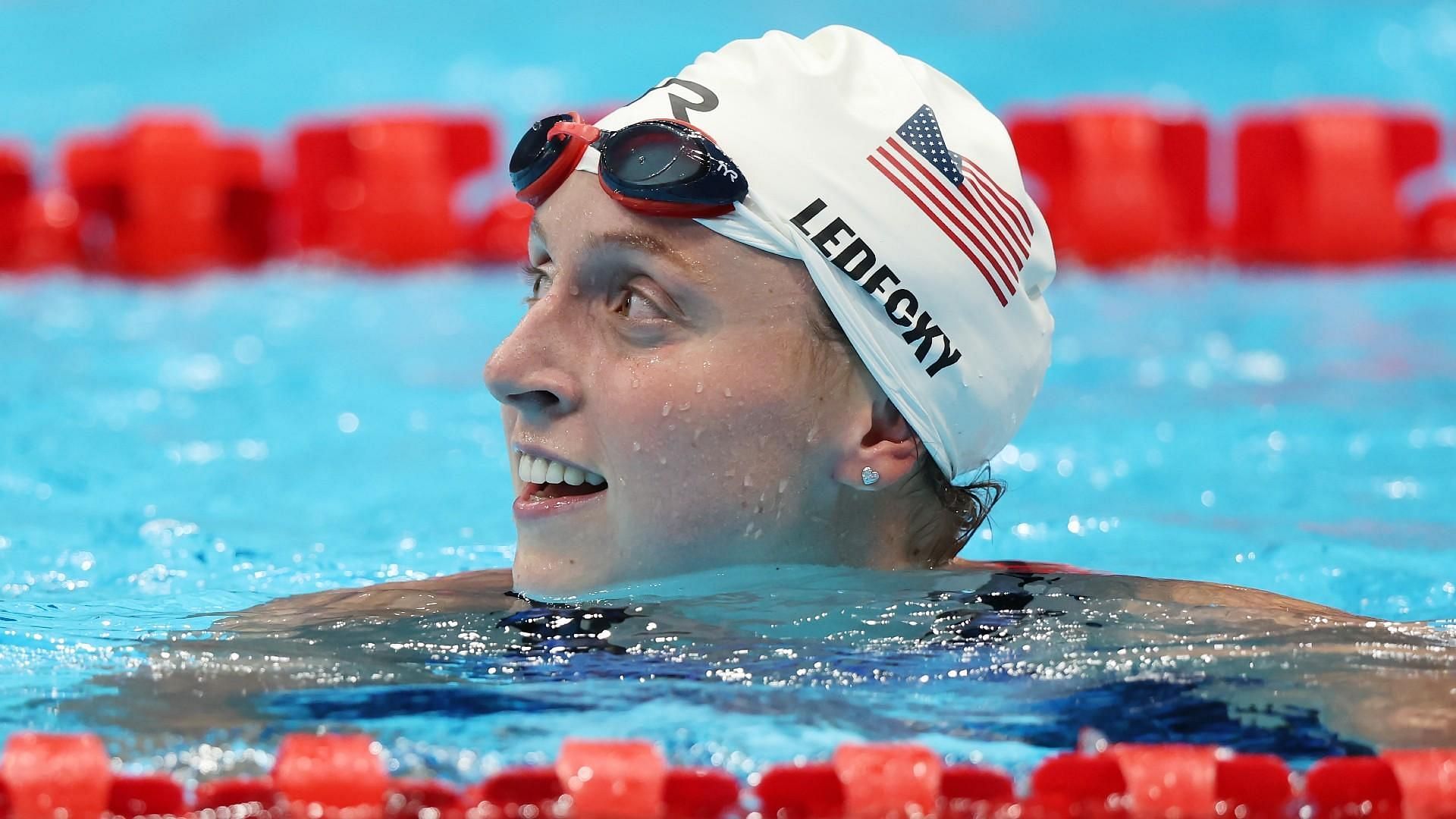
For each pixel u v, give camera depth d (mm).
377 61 44562
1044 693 6938
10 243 31531
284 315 26531
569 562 8172
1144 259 32375
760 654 7398
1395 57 42719
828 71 8273
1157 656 7340
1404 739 6480
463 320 25922
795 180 7945
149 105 41375
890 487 8508
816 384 8000
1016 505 14078
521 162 8070
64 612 8977
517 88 42875
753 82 8195
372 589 9086
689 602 8000
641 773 5859
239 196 32594
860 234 8016
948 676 7109
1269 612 8172
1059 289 29484
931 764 5957
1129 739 6504
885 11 47125
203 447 16641
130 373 21141
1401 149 33469
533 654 7484
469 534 12719
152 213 31438
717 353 7812
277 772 5836
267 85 43000
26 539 12125
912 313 8164
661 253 7758
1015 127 33188
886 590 8250
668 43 45375
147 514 13438
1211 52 43688
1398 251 32688
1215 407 18641
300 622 8312
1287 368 21109
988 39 45062
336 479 15188
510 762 6168
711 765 6180
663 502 7906
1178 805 5836
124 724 6570
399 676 7203
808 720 6605
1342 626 7906
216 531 12711
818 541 8305
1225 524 13172
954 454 8656
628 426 7820
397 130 33219
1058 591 8438
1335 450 16328
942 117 8578
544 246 8172
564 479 8164
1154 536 12695
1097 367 21469
